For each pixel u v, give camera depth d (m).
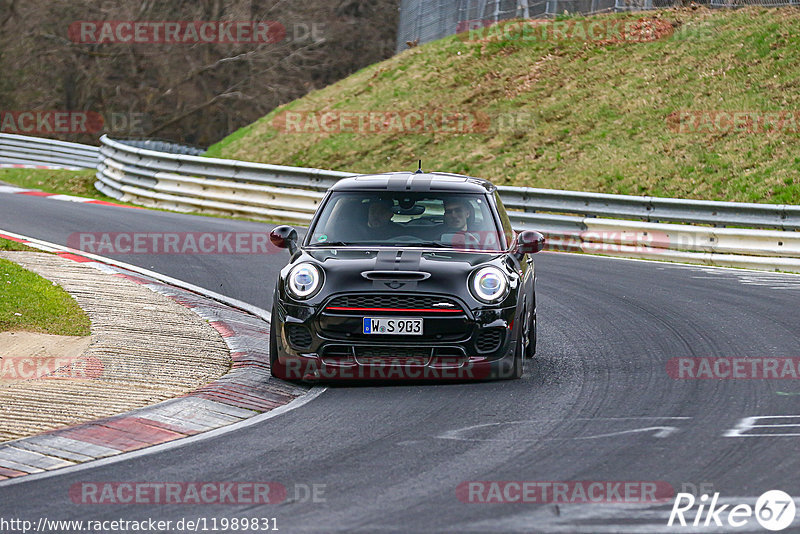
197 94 162.25
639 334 34.75
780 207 54.72
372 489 18.53
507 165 81.69
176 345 31.97
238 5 157.62
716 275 49.62
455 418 23.91
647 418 23.67
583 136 83.06
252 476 19.53
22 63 164.00
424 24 131.38
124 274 46.53
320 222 30.38
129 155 85.56
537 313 39.03
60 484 19.17
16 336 31.70
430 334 26.84
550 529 16.22
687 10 101.62
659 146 77.31
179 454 21.25
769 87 80.94
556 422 23.38
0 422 23.11
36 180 100.56
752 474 19.09
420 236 29.52
